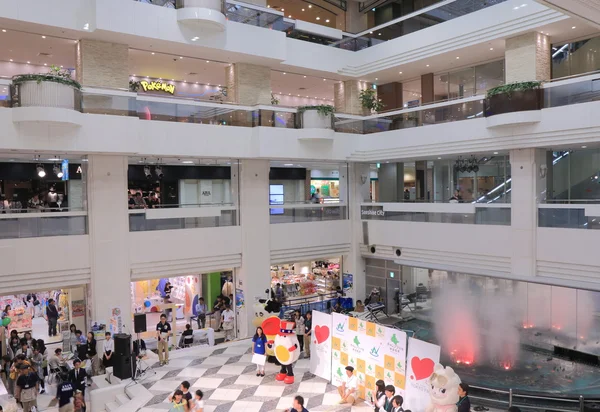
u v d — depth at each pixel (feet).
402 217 61.52
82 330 51.80
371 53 66.39
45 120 40.81
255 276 58.80
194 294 63.67
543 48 51.80
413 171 74.38
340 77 68.85
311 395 37.83
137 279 51.31
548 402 36.99
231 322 58.49
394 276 65.51
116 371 41.55
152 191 70.54
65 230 47.26
